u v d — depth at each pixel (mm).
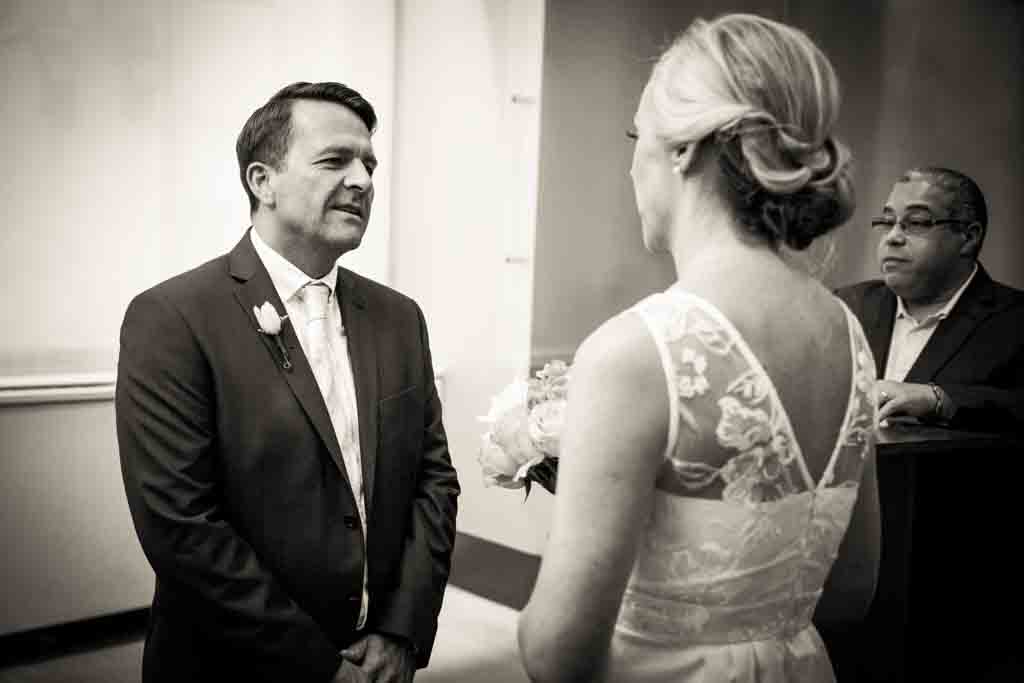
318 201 1915
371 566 1947
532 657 1070
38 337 3479
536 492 4301
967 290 2891
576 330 4434
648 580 1128
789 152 1065
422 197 4668
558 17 4215
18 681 3201
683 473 1061
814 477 1135
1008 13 3672
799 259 1189
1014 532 2131
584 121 4363
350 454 1945
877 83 4059
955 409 2467
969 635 2074
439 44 4539
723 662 1111
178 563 1725
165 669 1845
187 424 1777
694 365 1042
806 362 1114
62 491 3420
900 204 2953
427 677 3430
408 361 2080
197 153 3895
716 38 1113
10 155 3377
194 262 3922
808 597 1186
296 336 1911
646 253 4652
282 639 1745
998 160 3684
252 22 4039
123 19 3633
